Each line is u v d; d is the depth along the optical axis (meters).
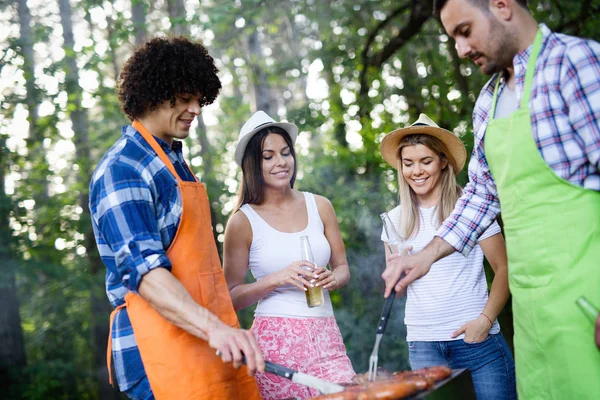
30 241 7.16
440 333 2.61
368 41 7.27
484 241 2.53
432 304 2.63
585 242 1.65
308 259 2.54
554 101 1.64
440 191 2.76
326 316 2.66
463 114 6.64
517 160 1.73
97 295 7.46
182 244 1.94
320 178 6.85
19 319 7.46
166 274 1.79
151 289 1.78
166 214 1.92
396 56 7.96
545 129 1.66
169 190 1.93
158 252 1.81
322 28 8.11
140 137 1.95
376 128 6.99
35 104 7.34
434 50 7.94
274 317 2.60
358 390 1.66
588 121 1.58
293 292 2.63
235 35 8.30
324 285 2.49
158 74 1.90
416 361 2.69
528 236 1.74
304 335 2.57
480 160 2.05
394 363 5.54
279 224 2.74
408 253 2.47
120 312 1.97
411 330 2.71
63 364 7.81
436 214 2.74
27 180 7.56
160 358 1.87
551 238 1.69
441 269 2.63
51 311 8.29
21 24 7.66
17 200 7.16
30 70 7.29
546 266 1.71
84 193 7.85
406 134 2.79
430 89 7.21
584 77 1.58
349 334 5.89
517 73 1.74
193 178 2.12
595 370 1.66
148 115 1.98
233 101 10.32
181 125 2.01
